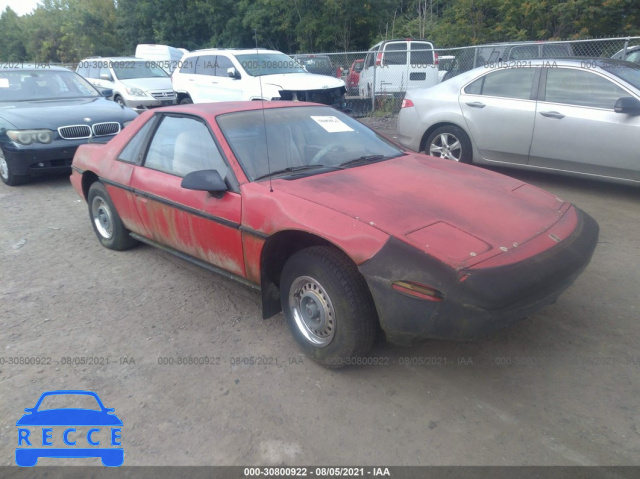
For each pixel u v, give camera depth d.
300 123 3.91
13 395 2.88
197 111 3.81
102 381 2.99
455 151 7.01
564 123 5.88
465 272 2.40
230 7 25.53
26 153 7.09
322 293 2.86
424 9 22.56
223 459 2.40
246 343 3.33
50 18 53.66
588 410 2.62
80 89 8.84
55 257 4.89
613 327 3.35
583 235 2.97
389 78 14.30
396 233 2.59
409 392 2.80
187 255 3.94
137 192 4.09
